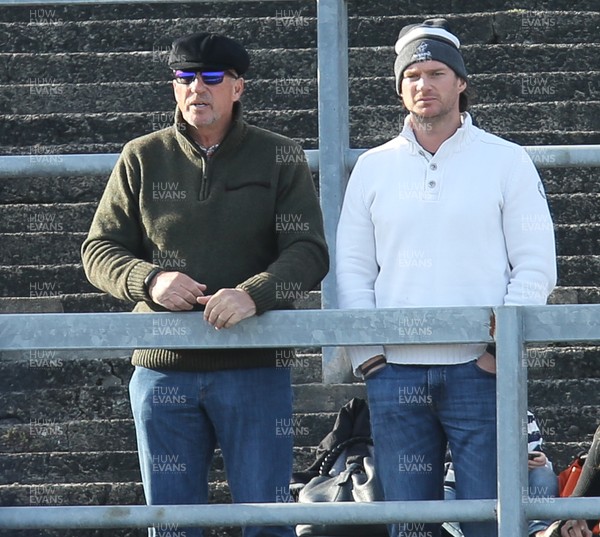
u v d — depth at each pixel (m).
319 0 18.36
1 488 18.81
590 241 22.67
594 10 27.05
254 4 27.39
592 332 12.67
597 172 23.55
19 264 22.69
